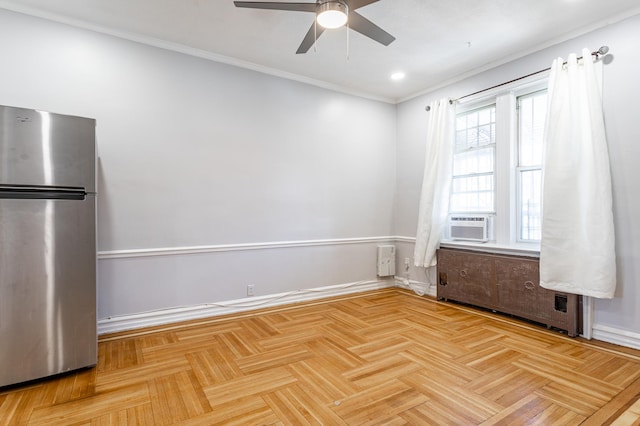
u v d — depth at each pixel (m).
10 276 2.08
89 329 2.35
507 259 3.47
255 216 3.84
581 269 2.85
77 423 1.77
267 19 2.90
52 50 2.83
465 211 4.21
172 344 2.82
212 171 3.57
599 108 2.81
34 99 2.77
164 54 3.31
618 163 2.78
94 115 2.99
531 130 3.54
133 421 1.79
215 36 3.20
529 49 3.39
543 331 3.10
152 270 3.26
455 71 3.98
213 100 3.57
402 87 4.50
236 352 2.67
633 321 2.71
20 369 2.11
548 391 2.08
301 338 2.96
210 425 1.76
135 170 3.18
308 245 4.23
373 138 4.80
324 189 4.36
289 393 2.07
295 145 4.12
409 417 1.83
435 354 2.62
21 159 2.10
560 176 2.98
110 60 3.06
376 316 3.57
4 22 2.67
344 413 1.86
